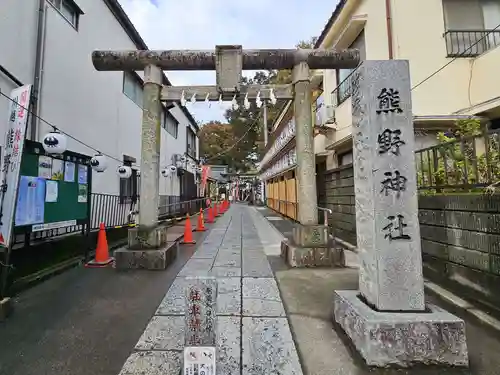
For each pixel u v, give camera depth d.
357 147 3.32
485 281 3.58
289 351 2.77
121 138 10.20
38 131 6.04
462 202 3.99
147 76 5.96
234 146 34.59
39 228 4.90
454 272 4.14
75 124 7.43
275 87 6.30
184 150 19.50
